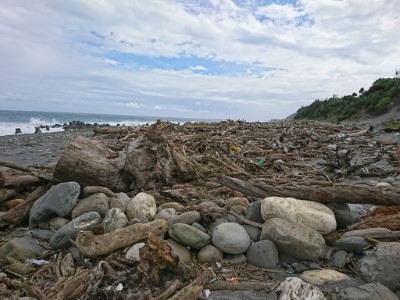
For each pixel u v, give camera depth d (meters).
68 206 4.43
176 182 6.36
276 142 11.56
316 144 12.37
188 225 3.89
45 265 3.62
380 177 7.40
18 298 3.00
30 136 21.28
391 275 3.15
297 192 4.48
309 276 3.39
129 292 2.79
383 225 4.00
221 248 3.73
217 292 3.17
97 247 3.54
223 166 7.48
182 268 3.21
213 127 15.69
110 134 16.12
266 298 3.07
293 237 3.66
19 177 5.32
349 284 3.26
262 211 4.20
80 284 3.12
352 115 35.72
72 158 5.01
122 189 5.55
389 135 15.48
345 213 4.33
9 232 4.50
